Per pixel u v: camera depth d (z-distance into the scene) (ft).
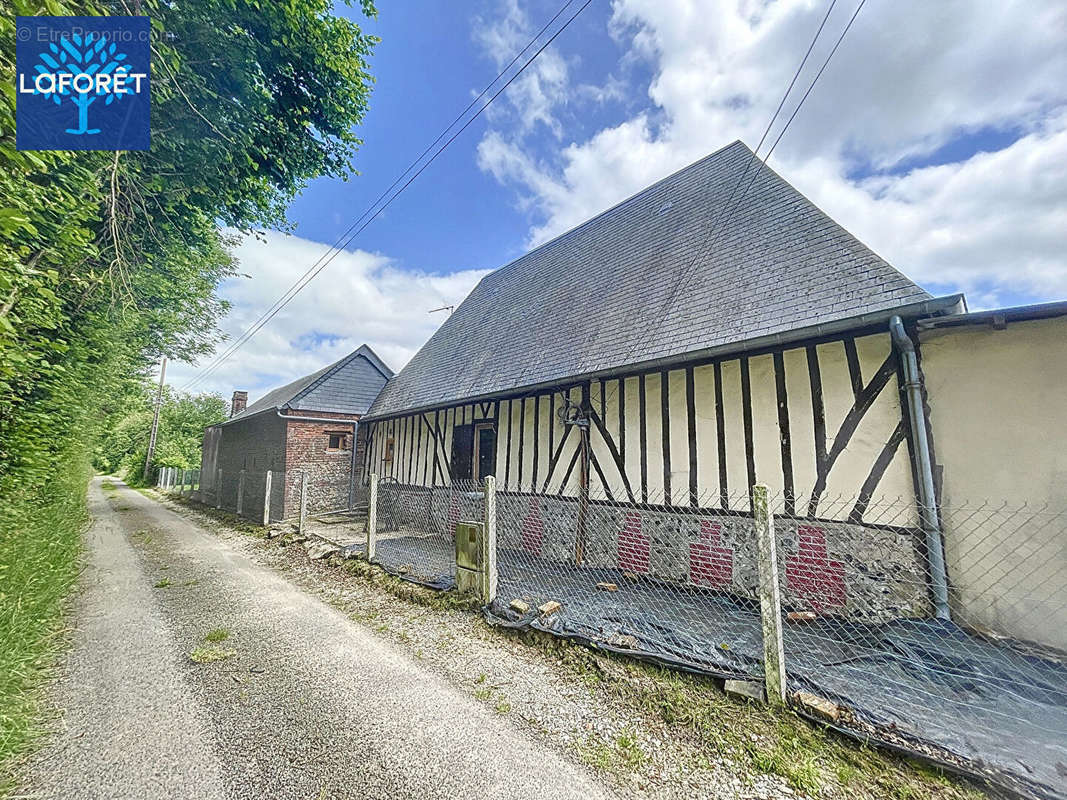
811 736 7.58
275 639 12.68
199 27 13.51
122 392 36.45
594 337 22.43
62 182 10.64
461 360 33.17
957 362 12.55
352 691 9.64
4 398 11.28
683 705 8.64
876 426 13.46
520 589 16.30
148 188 15.12
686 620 12.83
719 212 22.67
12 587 11.12
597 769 7.03
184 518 41.37
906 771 6.72
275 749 7.55
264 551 25.93
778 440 15.21
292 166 19.36
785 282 16.37
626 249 27.22
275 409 40.29
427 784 6.69
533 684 9.95
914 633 11.42
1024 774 6.37
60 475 23.98
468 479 28.22
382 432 39.70
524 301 32.71
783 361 15.34
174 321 34.81
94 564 22.24
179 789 6.53
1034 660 10.05
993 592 11.53
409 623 13.93
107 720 8.43
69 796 6.36
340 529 30.83
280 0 14.71
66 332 14.53
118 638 12.71
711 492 16.58
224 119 15.42
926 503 12.36
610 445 19.98
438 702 9.16
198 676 10.36
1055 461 11.10
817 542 14.10
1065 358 11.16
